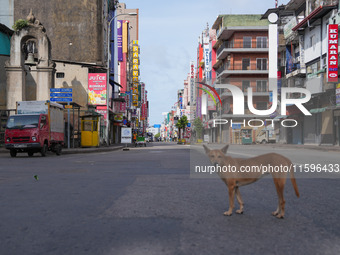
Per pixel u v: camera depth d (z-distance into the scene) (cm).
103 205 531
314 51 3075
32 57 2852
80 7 4003
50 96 2752
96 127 3120
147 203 545
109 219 439
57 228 395
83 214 468
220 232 371
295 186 361
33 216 458
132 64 8625
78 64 3534
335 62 2528
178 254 302
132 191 666
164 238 352
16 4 3988
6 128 1939
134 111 8688
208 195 613
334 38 2528
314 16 2934
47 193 648
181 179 841
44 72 2833
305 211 471
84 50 3994
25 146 1914
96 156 1969
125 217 449
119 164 1335
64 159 1708
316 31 3047
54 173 1017
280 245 325
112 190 681
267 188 679
